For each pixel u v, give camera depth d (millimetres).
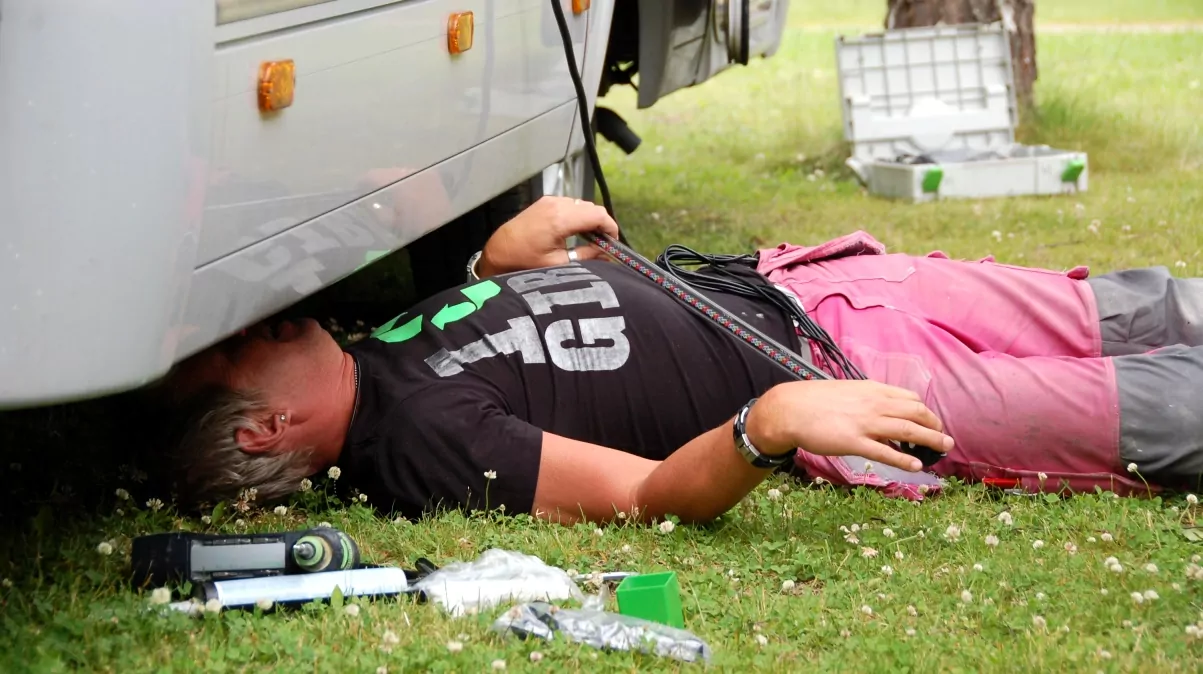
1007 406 2992
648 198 7156
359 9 2709
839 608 2471
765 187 7508
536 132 3828
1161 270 3408
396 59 2887
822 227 6344
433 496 2814
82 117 2016
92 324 2084
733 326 3047
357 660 2154
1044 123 8906
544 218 3359
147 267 2117
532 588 2436
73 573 2430
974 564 2637
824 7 21000
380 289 5078
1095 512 2908
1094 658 2225
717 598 2510
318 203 2639
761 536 2803
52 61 1986
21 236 2020
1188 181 7262
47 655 2105
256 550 2434
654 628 2271
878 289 3320
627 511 2793
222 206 2301
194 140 2152
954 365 3074
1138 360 3004
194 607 2312
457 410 2826
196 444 2805
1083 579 2568
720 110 10945
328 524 2830
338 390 2895
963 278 3387
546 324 3016
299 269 2621
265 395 2822
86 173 2033
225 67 2248
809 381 2656
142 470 2957
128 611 2266
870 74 7824
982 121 7746
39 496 2900
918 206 6801
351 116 2721
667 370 3035
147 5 2043
